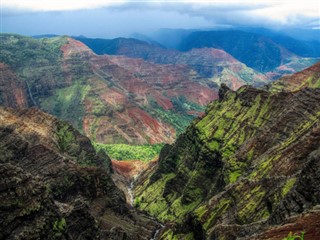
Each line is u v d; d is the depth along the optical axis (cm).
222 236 13362
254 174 16888
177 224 19200
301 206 10806
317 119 18388
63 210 14938
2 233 10619
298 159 15462
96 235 15238
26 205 11619
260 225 12256
